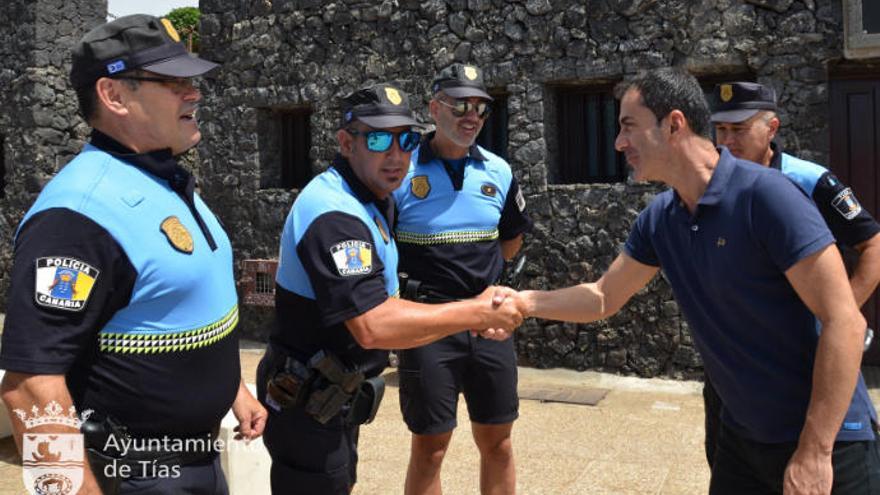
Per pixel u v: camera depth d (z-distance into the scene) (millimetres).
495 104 6957
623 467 4090
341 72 7359
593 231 6277
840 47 5539
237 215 7980
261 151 7922
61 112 10023
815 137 5656
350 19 7273
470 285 3158
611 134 6520
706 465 4098
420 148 3186
